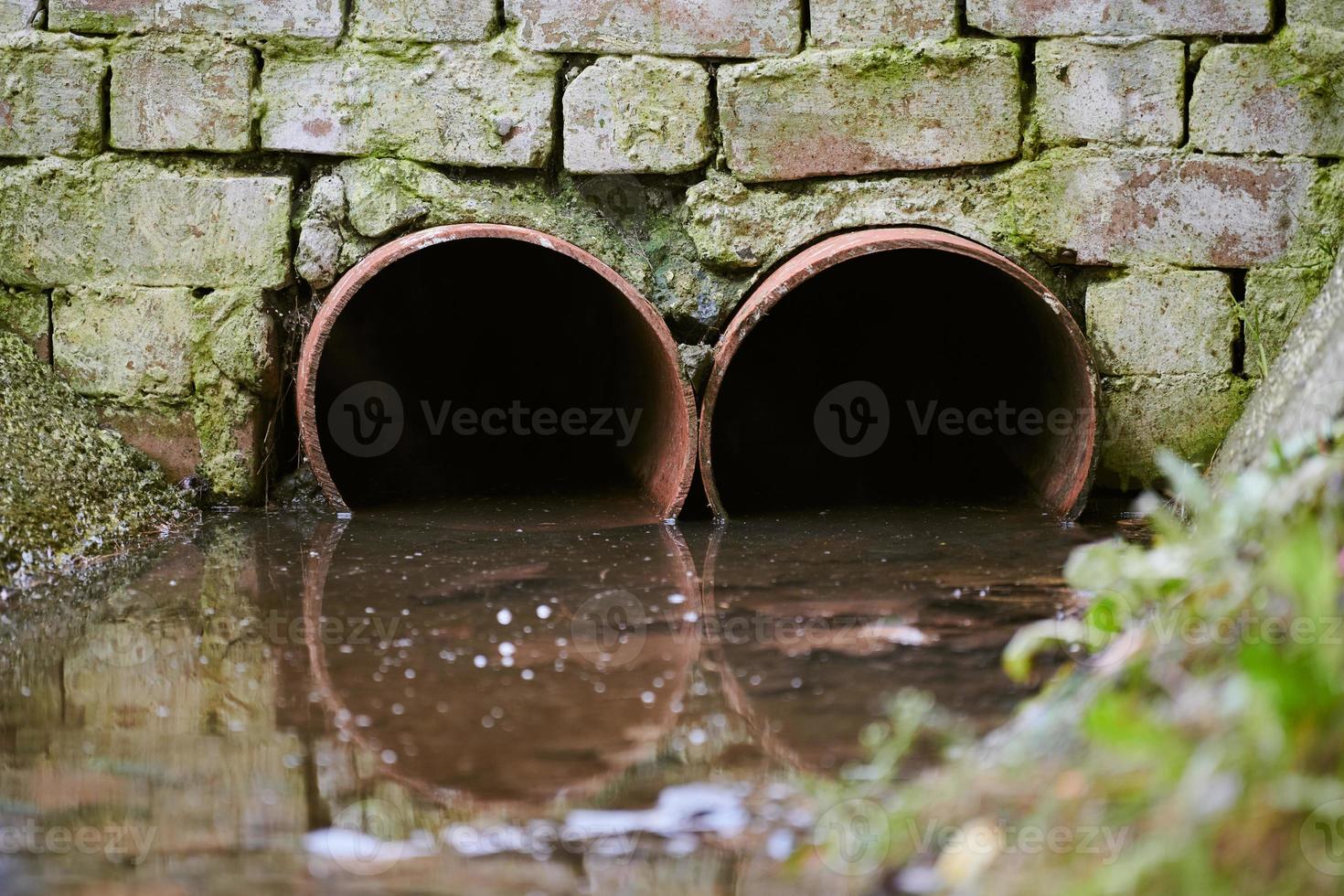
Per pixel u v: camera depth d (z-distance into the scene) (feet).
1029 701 8.76
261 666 10.29
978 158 16.58
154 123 16.57
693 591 12.28
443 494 17.54
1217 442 16.65
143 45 16.47
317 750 8.55
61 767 8.30
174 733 8.87
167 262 16.66
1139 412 16.72
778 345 20.13
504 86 16.65
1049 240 16.60
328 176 16.83
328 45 16.57
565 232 16.89
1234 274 16.58
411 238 15.74
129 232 16.61
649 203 17.06
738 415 20.03
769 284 15.74
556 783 8.01
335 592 12.46
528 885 6.82
